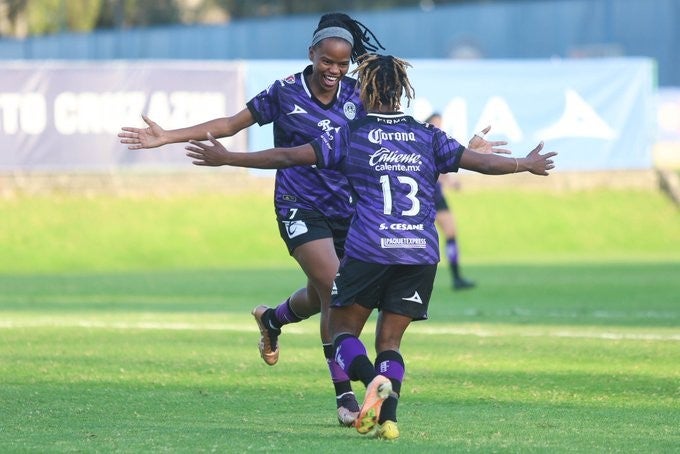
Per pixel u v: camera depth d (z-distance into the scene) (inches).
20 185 3326.8
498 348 1552.7
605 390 1211.2
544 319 1908.2
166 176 3481.8
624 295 2287.2
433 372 1339.8
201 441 890.7
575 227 3563.0
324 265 1019.9
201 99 3243.1
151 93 3221.0
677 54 5068.9
